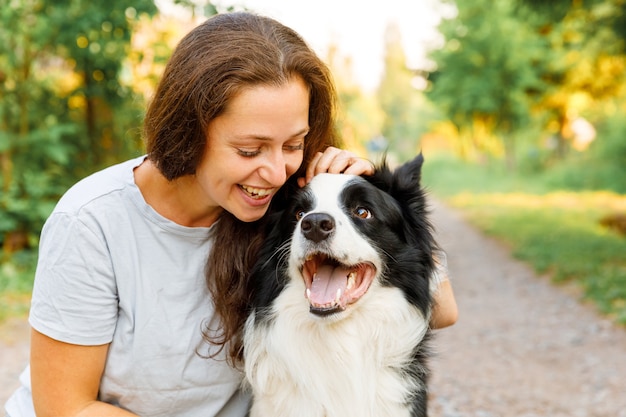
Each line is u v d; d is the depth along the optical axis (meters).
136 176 2.23
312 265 2.51
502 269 10.13
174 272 2.24
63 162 8.37
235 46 1.95
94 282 2.11
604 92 24.23
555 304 7.68
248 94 1.93
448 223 16.48
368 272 2.52
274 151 2.03
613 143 21.27
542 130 29.08
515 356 5.99
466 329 7.00
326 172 2.62
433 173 34.88
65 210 2.12
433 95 28.77
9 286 7.07
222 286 2.30
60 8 7.66
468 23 25.62
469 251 12.11
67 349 2.12
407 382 2.54
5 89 8.29
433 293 2.68
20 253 7.96
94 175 2.30
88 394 2.19
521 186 24.56
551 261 9.73
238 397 2.57
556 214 15.27
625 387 5.04
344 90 9.92
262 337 2.48
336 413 2.47
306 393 2.47
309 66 2.06
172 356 2.24
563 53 23.86
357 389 2.47
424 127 52.62
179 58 2.02
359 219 2.53
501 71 25.47
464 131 35.03
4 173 8.18
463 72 26.31
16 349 5.58
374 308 2.52
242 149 1.99
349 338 2.49
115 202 2.17
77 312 2.10
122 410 2.19
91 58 8.51
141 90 9.00
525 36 24.67
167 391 2.28
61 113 9.08
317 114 2.25
